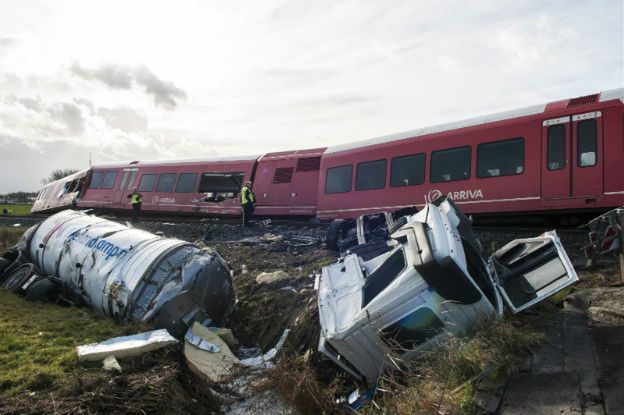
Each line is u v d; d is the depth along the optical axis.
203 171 19.78
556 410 4.11
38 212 29.00
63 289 9.07
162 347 6.27
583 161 10.34
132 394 5.21
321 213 15.65
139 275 7.71
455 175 12.37
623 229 7.01
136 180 22.12
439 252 5.28
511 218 11.87
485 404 4.40
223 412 5.70
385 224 10.54
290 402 5.51
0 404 4.80
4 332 6.79
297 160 17.23
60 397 5.01
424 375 5.02
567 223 11.27
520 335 5.18
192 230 16.34
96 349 6.00
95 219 10.34
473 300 5.28
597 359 4.71
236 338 8.20
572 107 10.64
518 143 11.34
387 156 13.97
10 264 10.98
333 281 6.55
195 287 7.72
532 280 6.18
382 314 5.36
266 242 13.40
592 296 6.30
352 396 5.81
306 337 7.28
